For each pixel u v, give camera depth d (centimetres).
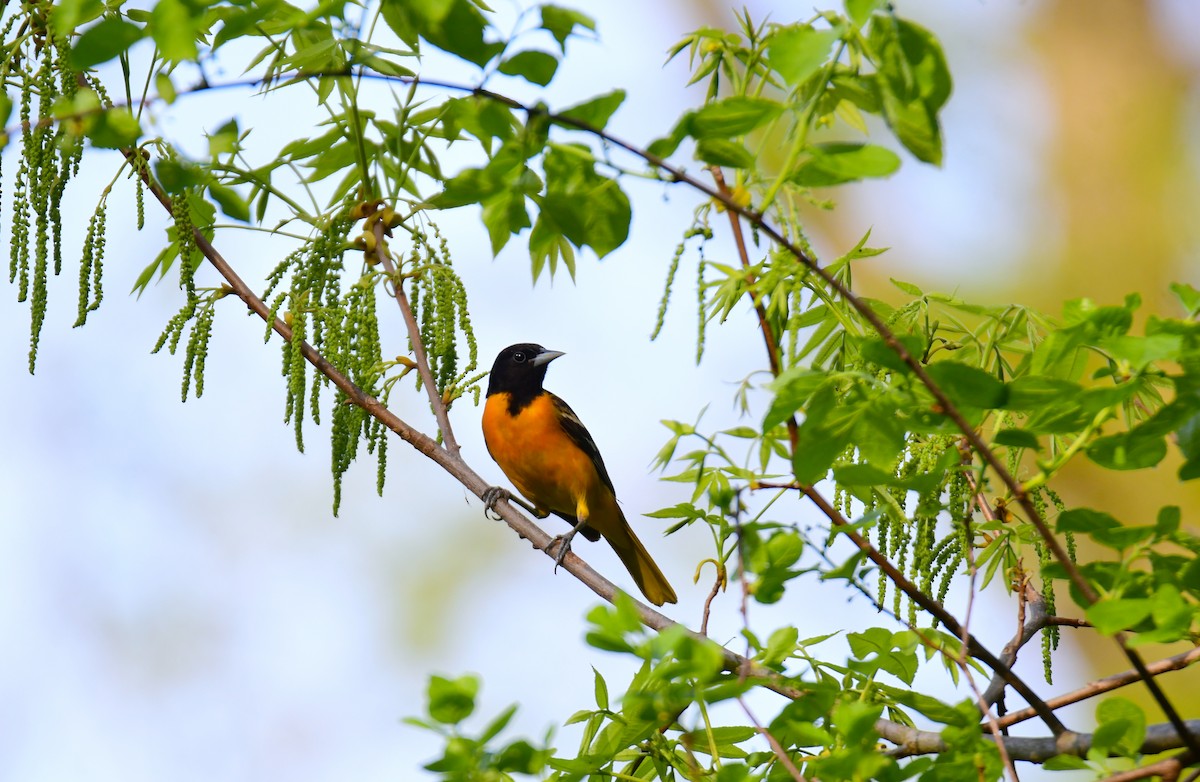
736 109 575
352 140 927
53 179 793
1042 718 646
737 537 602
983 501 738
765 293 665
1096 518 597
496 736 548
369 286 905
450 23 608
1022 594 788
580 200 700
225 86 624
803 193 661
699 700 598
